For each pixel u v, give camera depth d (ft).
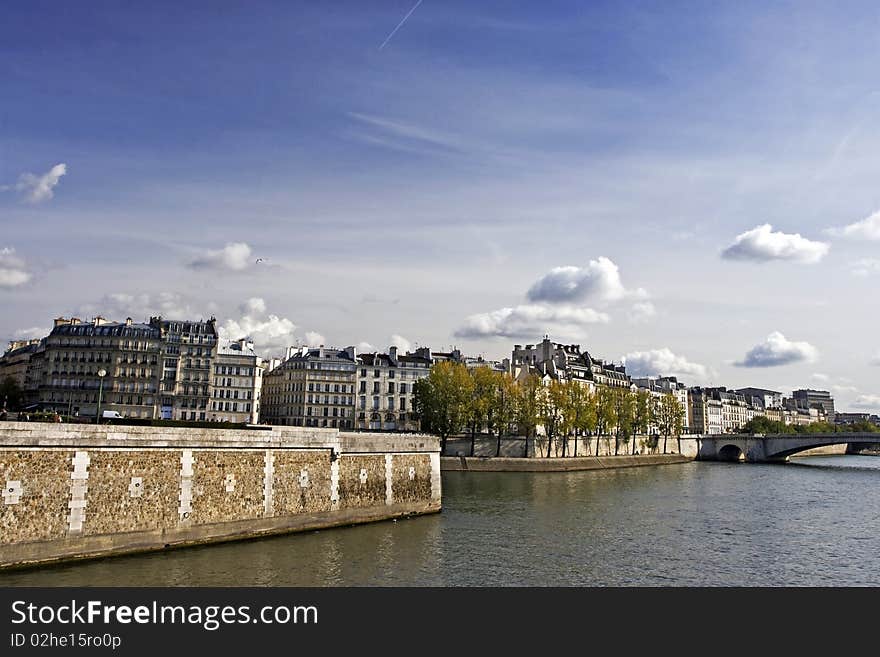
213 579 121.29
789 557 158.71
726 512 227.40
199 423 170.71
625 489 297.12
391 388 484.74
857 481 363.76
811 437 535.19
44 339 450.30
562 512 215.10
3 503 114.11
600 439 533.96
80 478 123.54
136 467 131.95
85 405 410.11
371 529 172.14
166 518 135.95
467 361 560.61
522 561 145.18
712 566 147.74
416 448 200.64
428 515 199.21
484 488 282.97
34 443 117.60
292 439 162.50
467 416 396.57
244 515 150.10
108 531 126.82
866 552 166.09
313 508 166.09
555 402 440.86
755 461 570.87
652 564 147.43
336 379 477.77
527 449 431.84
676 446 614.75
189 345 435.94
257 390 510.17
